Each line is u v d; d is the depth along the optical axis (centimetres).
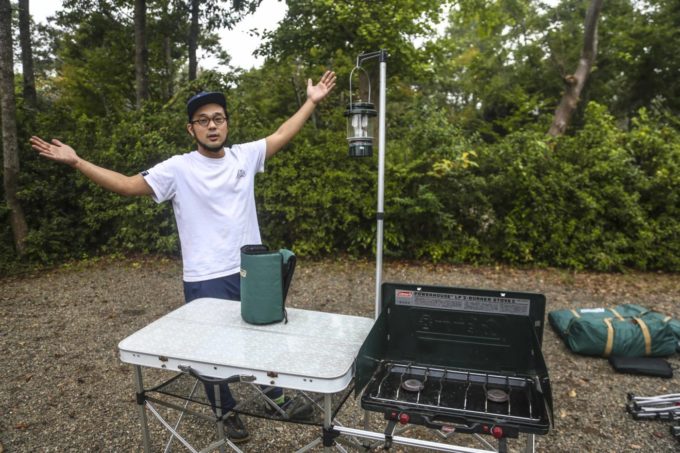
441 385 169
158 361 177
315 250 678
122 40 1806
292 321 208
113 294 562
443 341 185
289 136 272
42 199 729
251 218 253
